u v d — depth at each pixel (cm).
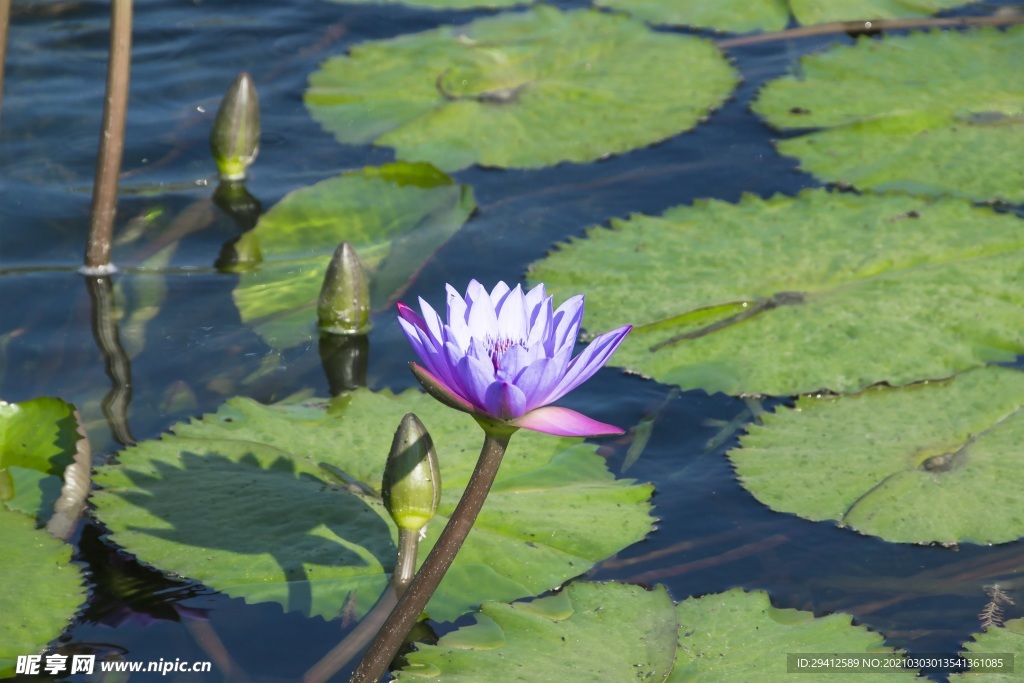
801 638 300
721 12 727
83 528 329
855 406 398
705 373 415
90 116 589
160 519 328
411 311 247
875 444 377
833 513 348
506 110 607
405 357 434
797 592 321
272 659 289
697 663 291
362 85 630
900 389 404
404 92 623
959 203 514
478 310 253
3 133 566
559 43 673
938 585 323
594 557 329
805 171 557
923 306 444
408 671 284
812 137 588
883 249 480
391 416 387
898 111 602
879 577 326
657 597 313
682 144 594
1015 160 556
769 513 353
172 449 359
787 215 512
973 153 564
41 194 522
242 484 345
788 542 341
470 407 229
